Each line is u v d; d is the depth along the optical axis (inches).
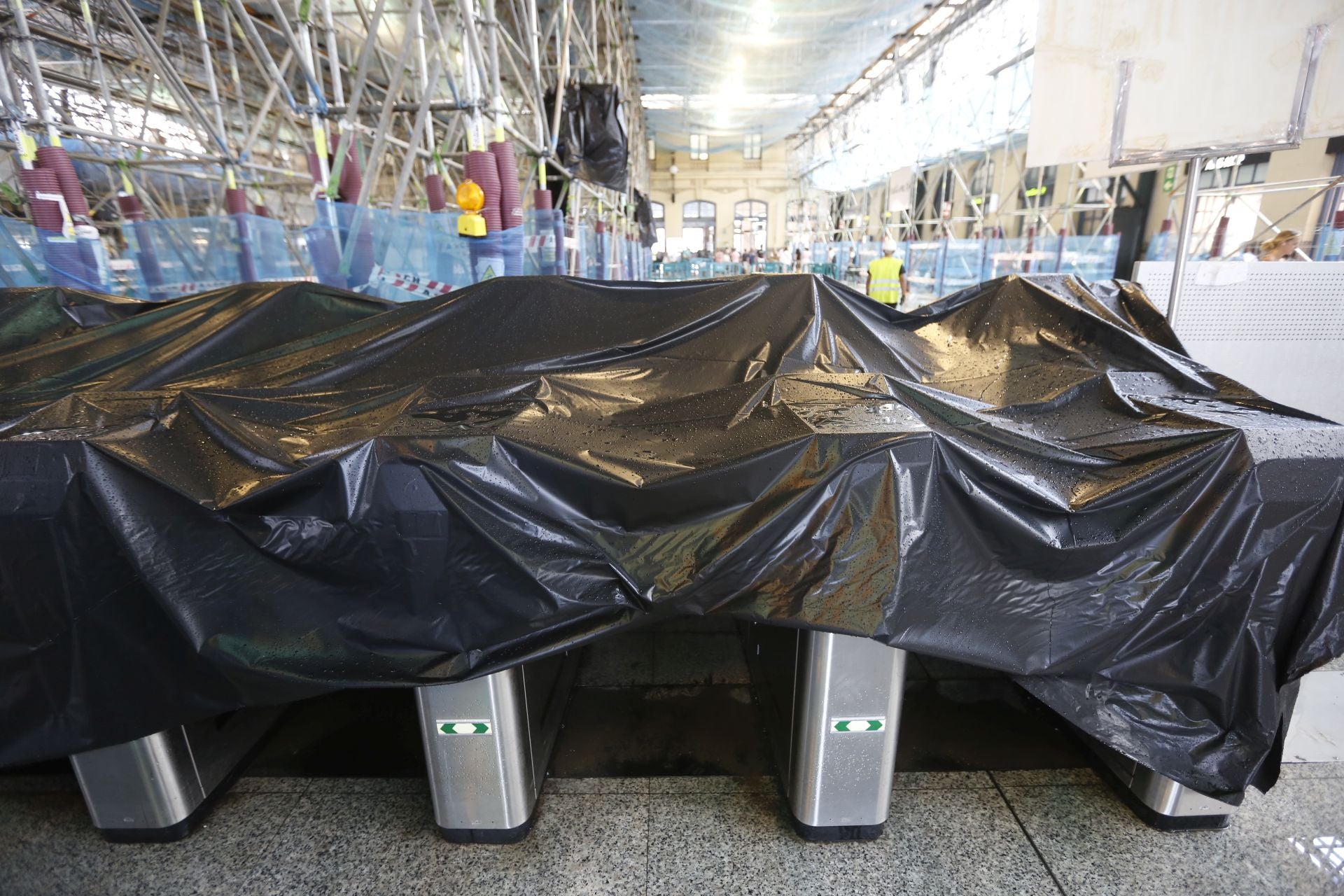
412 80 198.8
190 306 76.8
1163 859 61.9
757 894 59.1
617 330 76.0
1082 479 51.4
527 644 51.9
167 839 65.0
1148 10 82.5
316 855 63.9
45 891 60.4
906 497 48.9
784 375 67.7
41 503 48.0
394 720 83.2
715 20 331.0
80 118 221.1
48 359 69.9
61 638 50.8
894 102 521.0
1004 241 394.6
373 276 117.3
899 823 66.7
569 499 51.1
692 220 967.0
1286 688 57.9
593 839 65.5
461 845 64.9
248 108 270.4
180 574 49.1
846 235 737.0
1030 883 59.7
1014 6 356.2
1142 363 71.2
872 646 57.2
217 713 54.0
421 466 49.5
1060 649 52.1
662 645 99.8
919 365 75.3
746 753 77.1
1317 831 64.3
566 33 172.4
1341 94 73.8
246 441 52.2
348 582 51.2
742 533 48.8
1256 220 271.7
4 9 148.3
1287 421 54.2
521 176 228.7
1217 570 50.8
